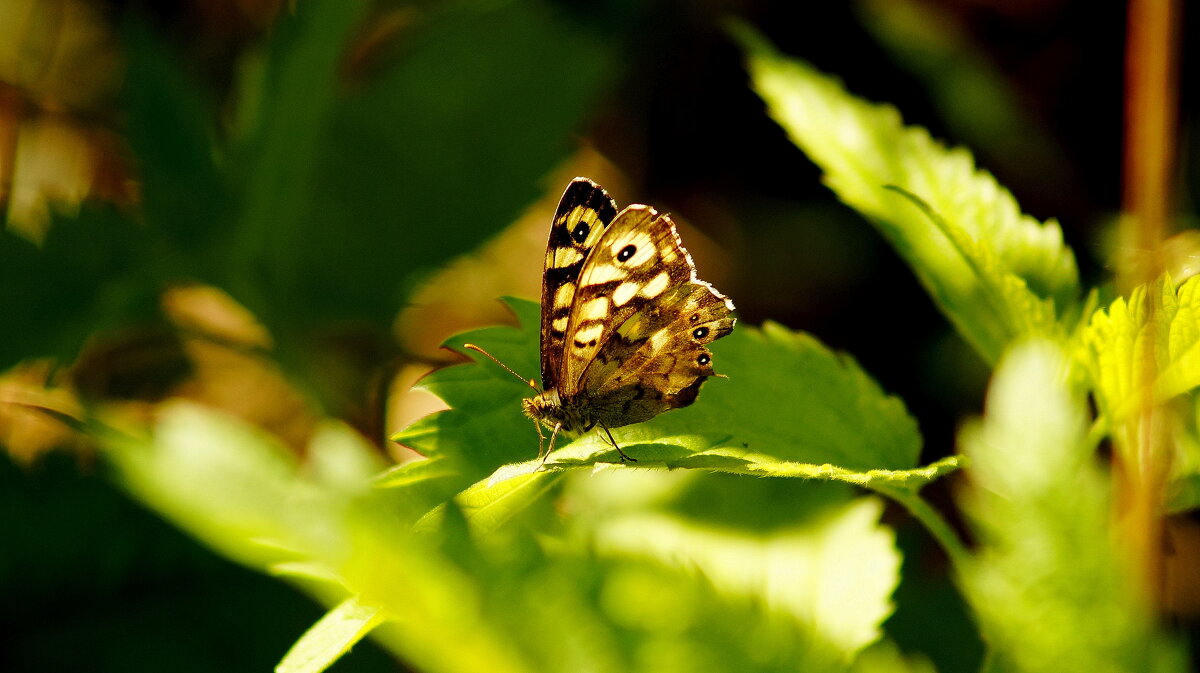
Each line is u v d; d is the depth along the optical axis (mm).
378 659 632
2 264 665
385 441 689
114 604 638
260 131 680
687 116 876
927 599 642
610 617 580
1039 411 570
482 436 595
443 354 702
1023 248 601
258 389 724
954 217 604
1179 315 583
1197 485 586
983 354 600
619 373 609
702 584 586
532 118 695
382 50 845
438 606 559
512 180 693
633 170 875
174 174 679
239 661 637
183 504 556
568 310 606
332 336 697
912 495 589
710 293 602
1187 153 687
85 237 671
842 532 621
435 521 575
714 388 595
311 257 687
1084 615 561
